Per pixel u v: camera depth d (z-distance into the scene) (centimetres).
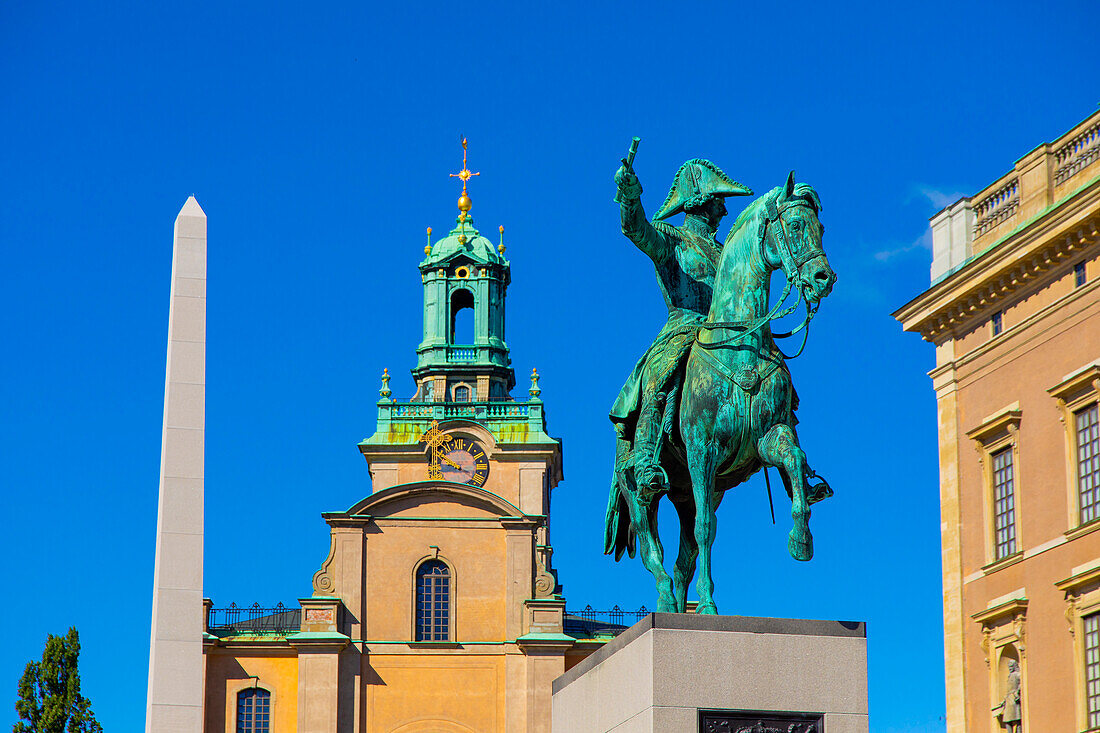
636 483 2703
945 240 7638
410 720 10819
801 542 2445
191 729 3734
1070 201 6681
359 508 11181
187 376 3950
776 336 2653
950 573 7350
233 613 11044
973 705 7100
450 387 13162
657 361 2692
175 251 4041
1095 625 6400
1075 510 6588
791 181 2594
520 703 10869
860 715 2480
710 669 2466
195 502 3872
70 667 8500
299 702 10744
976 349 7362
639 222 2730
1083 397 6600
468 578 11119
